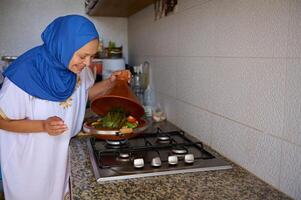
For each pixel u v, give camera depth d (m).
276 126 0.84
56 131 1.00
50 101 1.12
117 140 1.27
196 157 1.11
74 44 0.96
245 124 0.98
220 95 1.13
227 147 1.10
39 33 2.43
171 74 1.62
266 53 0.86
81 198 0.82
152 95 1.96
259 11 0.88
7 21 2.36
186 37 1.40
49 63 1.07
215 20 1.13
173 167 1.02
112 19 2.54
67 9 2.45
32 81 1.07
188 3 1.36
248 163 0.98
